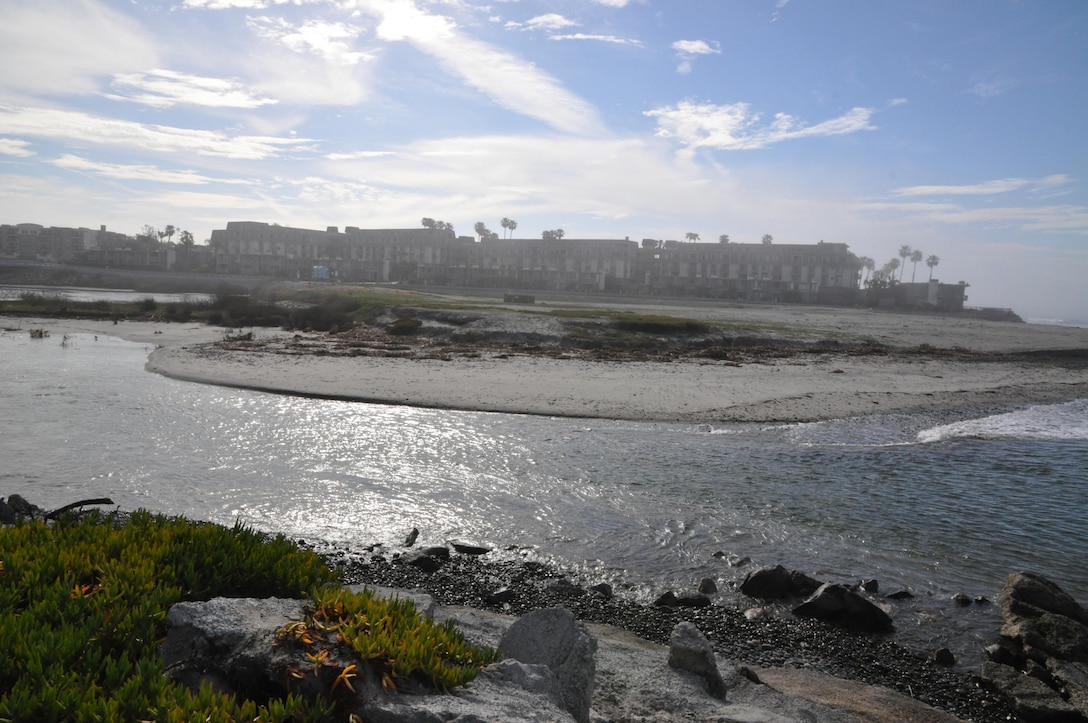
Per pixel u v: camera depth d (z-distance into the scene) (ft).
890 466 60.70
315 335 185.06
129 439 61.36
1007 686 24.56
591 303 388.57
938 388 116.67
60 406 76.59
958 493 52.44
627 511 45.80
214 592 17.63
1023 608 30.35
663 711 18.19
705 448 65.72
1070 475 58.90
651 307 359.05
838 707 21.91
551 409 84.02
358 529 41.09
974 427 83.51
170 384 96.07
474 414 80.43
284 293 344.28
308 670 12.03
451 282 615.57
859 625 30.12
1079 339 265.34
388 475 52.60
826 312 399.03
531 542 39.81
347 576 33.55
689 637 20.80
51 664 12.32
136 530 19.44
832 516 45.98
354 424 71.92
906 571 37.06
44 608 14.23
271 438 63.77
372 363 123.85
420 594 24.12
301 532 40.24
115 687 12.06
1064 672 25.20
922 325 303.89
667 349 171.53
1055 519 46.37
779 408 88.69
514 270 628.69
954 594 34.01
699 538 41.06
